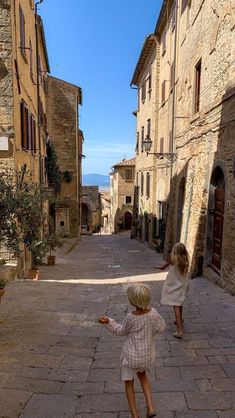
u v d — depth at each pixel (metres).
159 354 4.93
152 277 11.83
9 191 6.76
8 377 4.28
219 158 9.23
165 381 4.14
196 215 11.19
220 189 9.62
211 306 7.13
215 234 10.10
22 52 12.45
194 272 10.72
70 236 28.55
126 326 3.41
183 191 14.93
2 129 10.87
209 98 10.45
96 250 22.98
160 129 21.20
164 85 19.77
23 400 3.75
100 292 8.91
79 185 32.34
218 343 5.28
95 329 6.11
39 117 17.62
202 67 11.37
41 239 9.57
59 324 6.36
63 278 12.19
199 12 11.88
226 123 8.62
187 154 13.57
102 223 66.75
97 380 4.23
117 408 3.62
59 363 4.70
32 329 6.07
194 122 12.37
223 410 3.52
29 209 7.14
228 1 8.69
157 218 21.62
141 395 3.84
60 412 3.54
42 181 18.92
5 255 10.85
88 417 3.46
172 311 6.99
